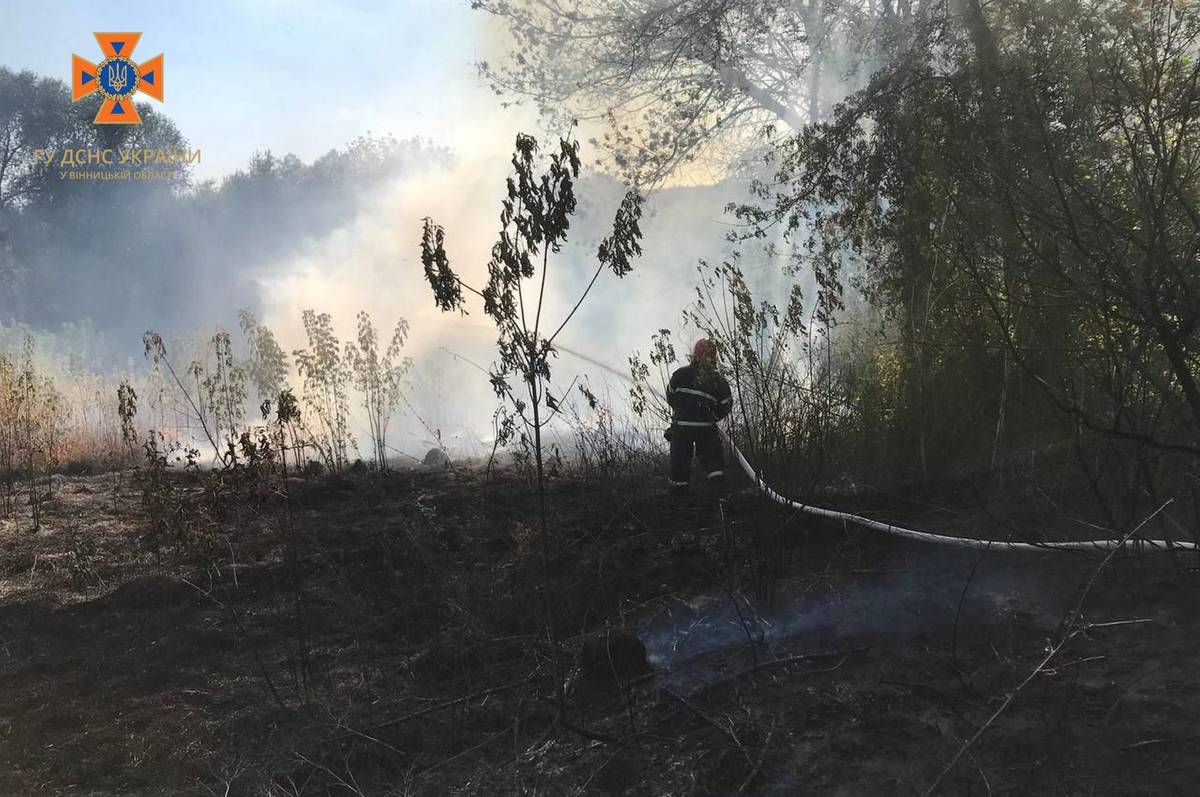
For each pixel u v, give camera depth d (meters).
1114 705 3.25
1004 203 4.41
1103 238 3.91
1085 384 4.60
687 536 5.94
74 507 8.92
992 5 6.13
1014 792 2.87
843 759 3.21
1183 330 3.76
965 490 5.85
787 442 5.98
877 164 7.53
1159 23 4.01
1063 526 4.98
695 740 3.51
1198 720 3.10
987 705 3.44
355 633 5.05
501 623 4.95
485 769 3.53
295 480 8.98
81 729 4.13
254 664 4.81
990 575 4.72
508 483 8.12
